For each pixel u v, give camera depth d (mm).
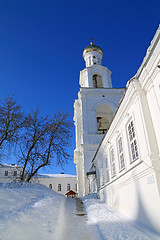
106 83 29641
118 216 8328
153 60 6297
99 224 7008
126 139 8625
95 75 31922
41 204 8875
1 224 4840
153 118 6598
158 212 5680
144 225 6469
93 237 5758
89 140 23688
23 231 4895
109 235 5746
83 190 21609
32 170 16656
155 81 6426
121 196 9133
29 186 14359
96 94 26984
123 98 8375
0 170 42062
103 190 13352
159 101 6176
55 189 46000
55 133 18469
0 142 15750
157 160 6113
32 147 17016
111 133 10898
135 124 7570
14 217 5691
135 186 7434
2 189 9695
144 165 6668
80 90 27297
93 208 10195
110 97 27094
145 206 6523
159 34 5680
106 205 11531
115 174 10273
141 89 7215
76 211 9773
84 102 26281
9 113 16469
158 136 6273
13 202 7648
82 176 23703
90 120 25078
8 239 4223
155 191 5895
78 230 6457
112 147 11234
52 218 7105
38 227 5570
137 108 7352
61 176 48156
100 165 14977
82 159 23828
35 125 18094
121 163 9648
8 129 16359
